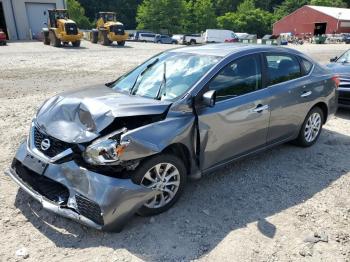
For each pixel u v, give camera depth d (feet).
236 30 285.43
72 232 11.21
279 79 15.92
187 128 12.17
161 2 240.32
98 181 10.53
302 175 15.55
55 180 11.06
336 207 13.08
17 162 12.80
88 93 13.51
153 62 15.44
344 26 203.62
